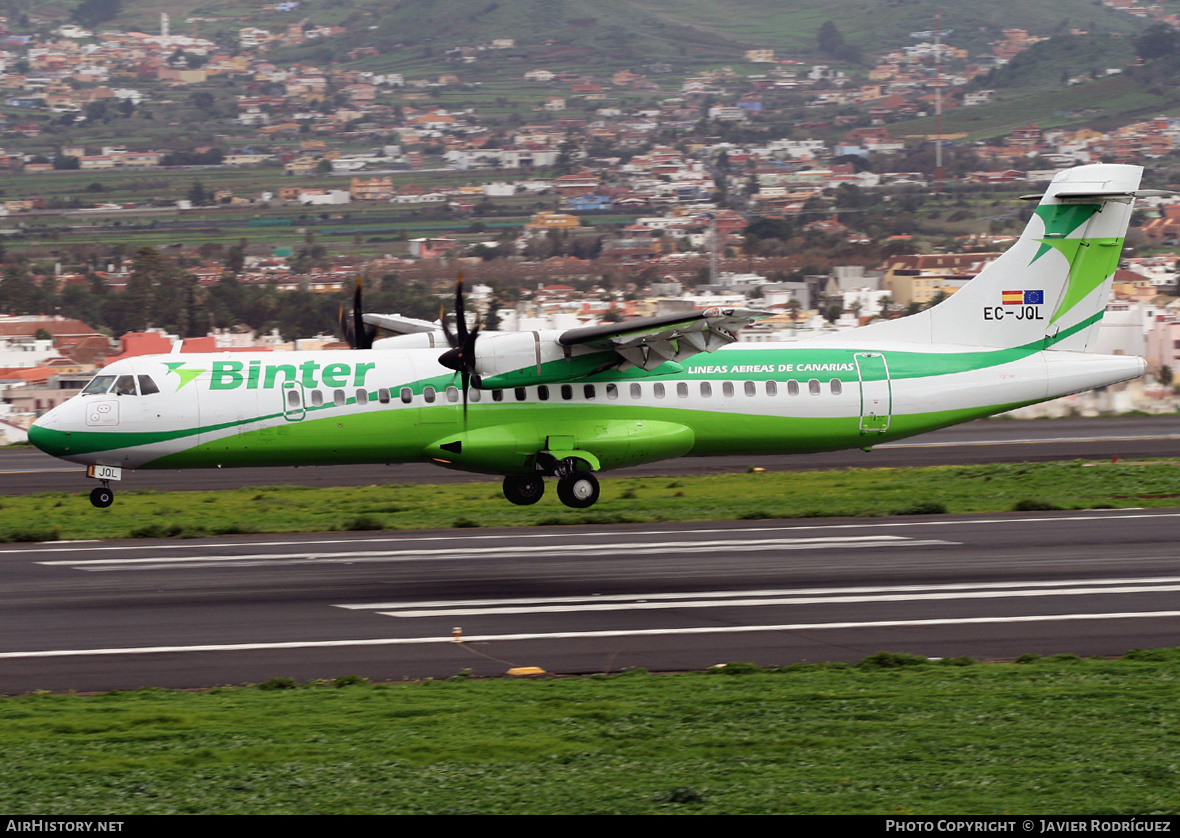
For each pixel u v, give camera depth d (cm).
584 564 8888
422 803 4062
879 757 4506
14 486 15225
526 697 5409
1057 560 8819
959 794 4106
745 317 10994
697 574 8456
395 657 6294
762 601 7569
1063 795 4088
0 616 7231
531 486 12238
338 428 11400
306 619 7125
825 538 9944
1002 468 14675
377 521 10931
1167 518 10762
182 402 11181
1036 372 12675
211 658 6284
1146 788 4147
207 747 4672
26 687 5772
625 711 5125
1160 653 6169
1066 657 6134
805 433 12281
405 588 8044
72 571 8725
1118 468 14112
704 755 4550
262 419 11294
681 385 12012
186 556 9362
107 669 6084
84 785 4247
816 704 5216
